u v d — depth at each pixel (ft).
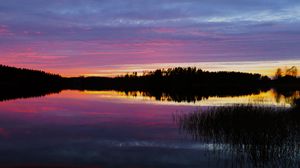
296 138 46.14
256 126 52.60
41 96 174.09
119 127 64.75
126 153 42.86
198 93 201.26
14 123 70.95
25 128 63.87
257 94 180.75
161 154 42.19
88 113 90.12
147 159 39.86
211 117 61.72
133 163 38.29
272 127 51.26
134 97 166.91
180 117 73.67
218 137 50.60
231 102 116.06
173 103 120.06
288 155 39.04
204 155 41.37
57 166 37.37
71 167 37.06
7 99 146.30
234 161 38.37
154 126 65.31
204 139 50.55
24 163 38.60
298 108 66.03
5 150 44.98
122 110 98.07
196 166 36.91
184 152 43.01
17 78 398.42
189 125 61.82
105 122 72.38
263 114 59.98
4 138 53.42
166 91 243.81
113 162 38.65
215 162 38.22
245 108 64.85
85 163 38.42
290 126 52.90
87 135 55.88
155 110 96.32
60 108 105.09
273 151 40.14
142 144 48.16
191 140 50.31
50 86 409.28
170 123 69.10
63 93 220.64
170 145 47.26
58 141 50.80
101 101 136.56
